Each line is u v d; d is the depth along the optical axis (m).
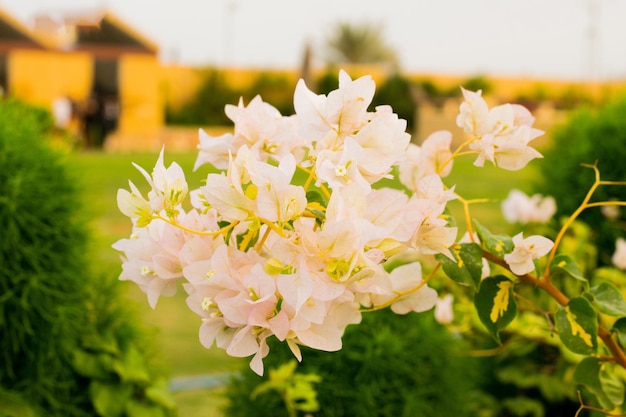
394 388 2.32
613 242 3.29
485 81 30.56
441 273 2.78
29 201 2.36
